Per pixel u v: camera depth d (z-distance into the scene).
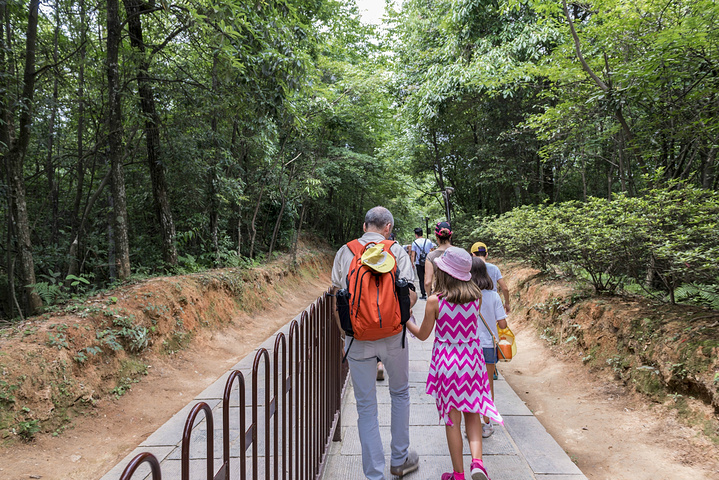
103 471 3.63
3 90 5.82
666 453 3.38
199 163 9.47
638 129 7.33
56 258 8.23
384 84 17.94
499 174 14.38
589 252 5.56
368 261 2.49
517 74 9.54
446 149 19.73
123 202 7.54
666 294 5.46
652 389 4.09
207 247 11.27
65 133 9.65
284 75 8.40
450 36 15.04
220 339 7.59
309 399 2.46
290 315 11.00
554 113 7.99
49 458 3.71
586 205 5.73
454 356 2.64
